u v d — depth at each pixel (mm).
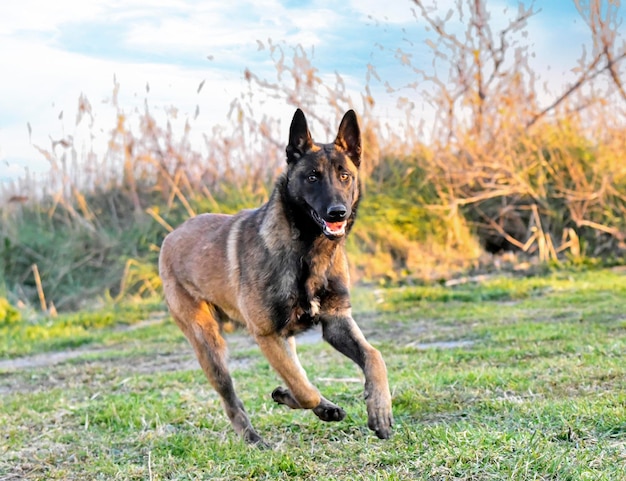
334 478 4332
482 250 14172
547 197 14320
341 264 5371
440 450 4484
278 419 5758
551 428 4809
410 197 14914
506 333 8602
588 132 14781
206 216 6172
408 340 9086
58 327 12125
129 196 15789
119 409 6477
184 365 8875
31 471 5137
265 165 15516
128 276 14359
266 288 5230
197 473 4715
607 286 11352
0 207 15750
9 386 8398
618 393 5500
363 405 5926
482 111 14688
